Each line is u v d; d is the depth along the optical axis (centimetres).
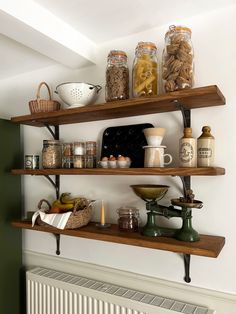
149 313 125
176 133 130
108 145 146
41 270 171
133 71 124
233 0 114
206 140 109
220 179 118
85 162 142
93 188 155
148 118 137
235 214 115
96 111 129
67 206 143
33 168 155
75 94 138
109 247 150
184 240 111
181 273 128
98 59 154
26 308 176
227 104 118
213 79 121
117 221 146
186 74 108
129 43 143
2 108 200
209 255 100
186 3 116
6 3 103
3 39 141
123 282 145
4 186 170
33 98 184
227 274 117
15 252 178
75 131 163
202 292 122
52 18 123
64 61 150
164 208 119
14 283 176
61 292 153
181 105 117
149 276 137
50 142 151
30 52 156
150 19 129
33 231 181
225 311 117
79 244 161
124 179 145
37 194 179
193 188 124
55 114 139
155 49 124
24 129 188
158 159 115
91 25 133
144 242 113
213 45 121
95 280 154
